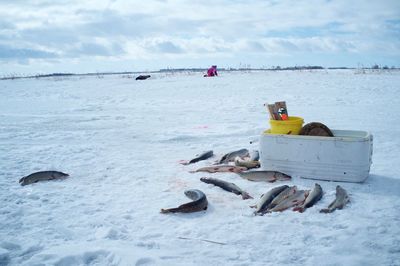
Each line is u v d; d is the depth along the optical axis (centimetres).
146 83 3105
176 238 397
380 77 2945
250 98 1800
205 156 722
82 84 3366
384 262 336
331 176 560
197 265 339
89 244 385
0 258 361
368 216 434
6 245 387
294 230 407
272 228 413
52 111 1577
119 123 1219
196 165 688
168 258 354
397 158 683
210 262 345
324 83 2495
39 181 608
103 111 1538
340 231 398
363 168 539
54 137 1002
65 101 2000
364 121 1091
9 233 419
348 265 333
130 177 623
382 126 1007
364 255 349
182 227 423
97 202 509
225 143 868
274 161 599
